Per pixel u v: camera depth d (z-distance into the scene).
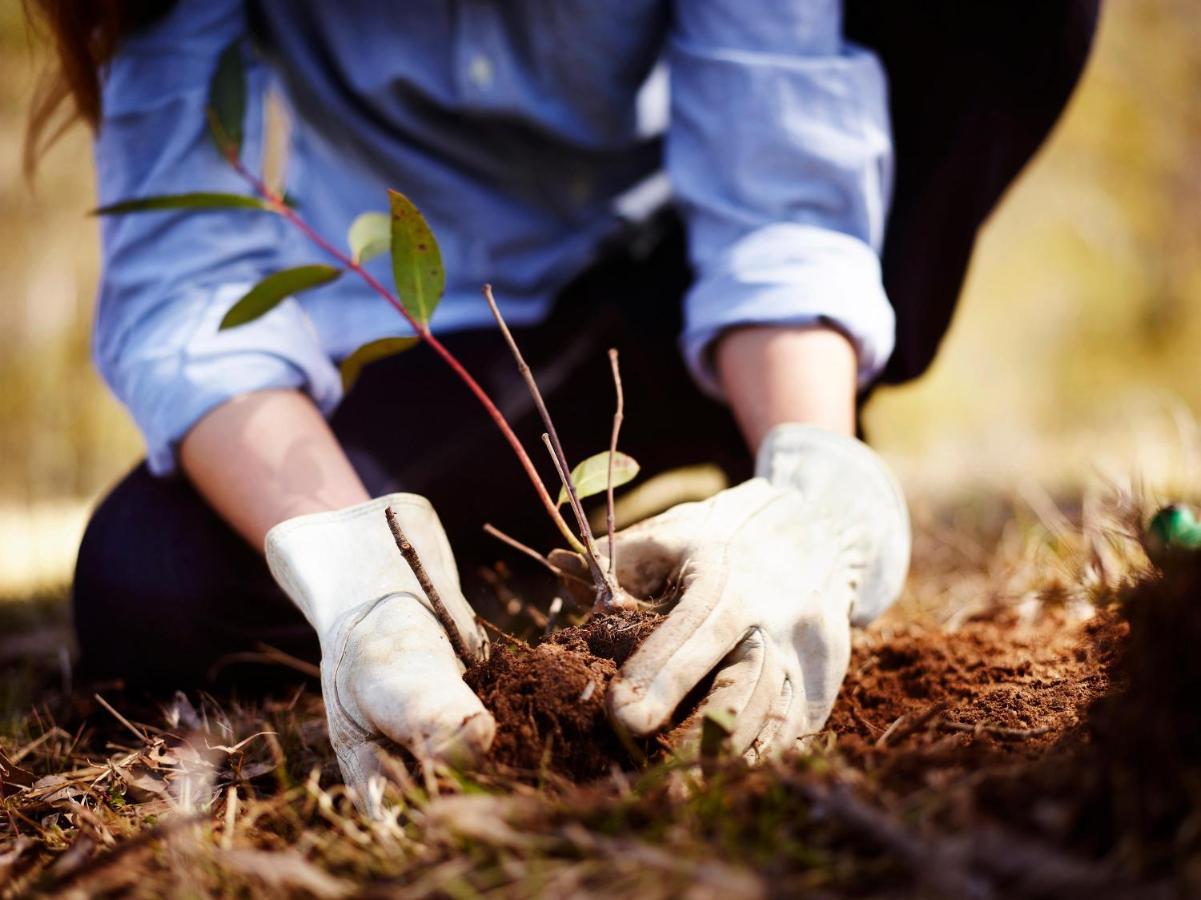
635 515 2.09
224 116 1.45
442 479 1.71
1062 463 3.29
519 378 1.80
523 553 1.83
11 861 1.01
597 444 1.82
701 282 1.48
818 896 0.77
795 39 1.52
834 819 0.85
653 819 0.88
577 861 0.84
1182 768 0.81
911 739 1.09
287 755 1.27
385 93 1.78
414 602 1.09
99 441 7.48
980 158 1.69
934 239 1.72
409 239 1.11
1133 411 7.31
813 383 1.37
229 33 1.62
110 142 1.55
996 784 0.88
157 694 1.59
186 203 1.21
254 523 1.30
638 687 0.95
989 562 1.95
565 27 1.75
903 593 1.84
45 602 2.47
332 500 1.28
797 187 1.50
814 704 1.10
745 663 1.04
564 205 1.95
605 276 1.97
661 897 0.77
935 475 3.44
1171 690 0.85
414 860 0.88
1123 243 8.41
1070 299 8.95
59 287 7.45
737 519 1.17
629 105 1.92
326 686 1.07
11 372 7.36
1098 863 0.79
